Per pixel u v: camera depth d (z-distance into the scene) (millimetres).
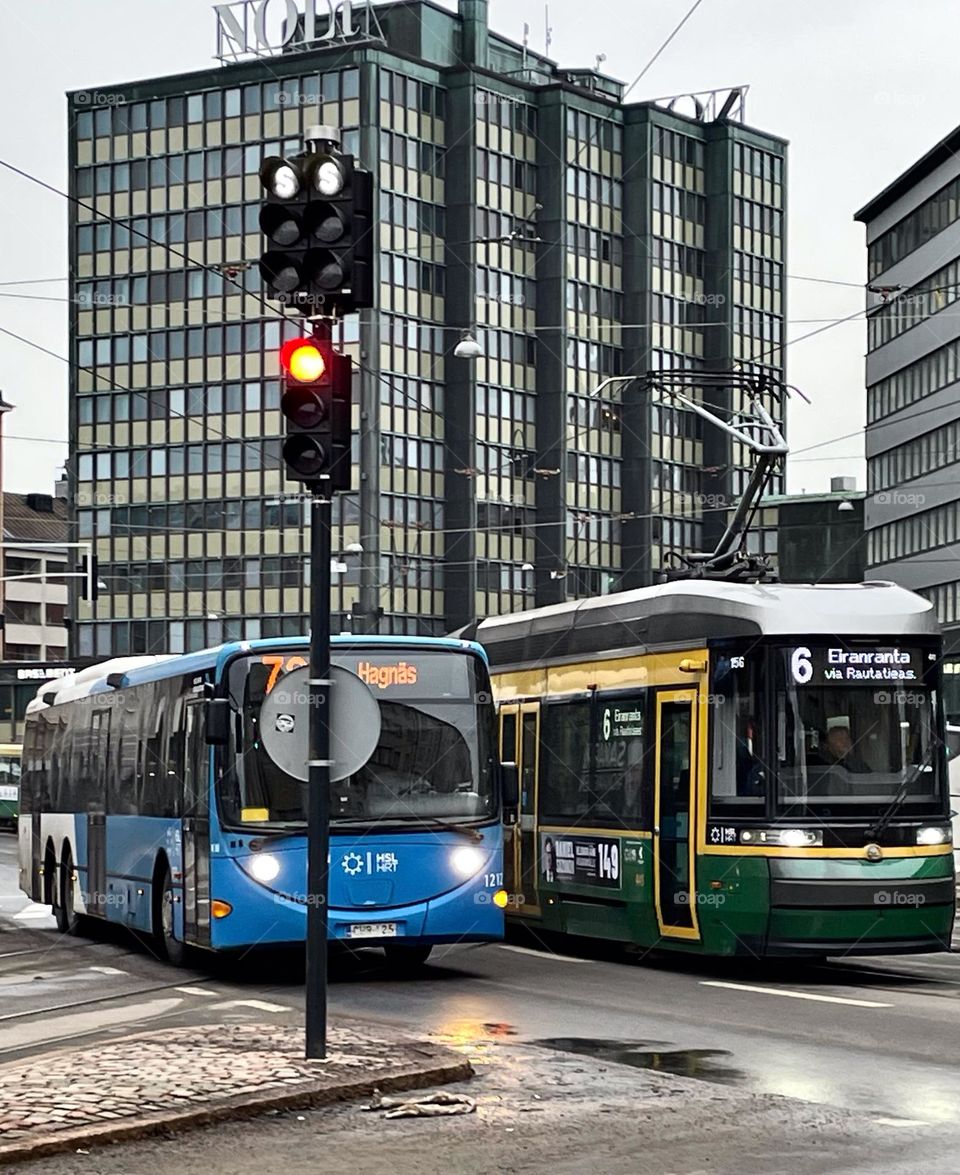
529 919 23250
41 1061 12289
